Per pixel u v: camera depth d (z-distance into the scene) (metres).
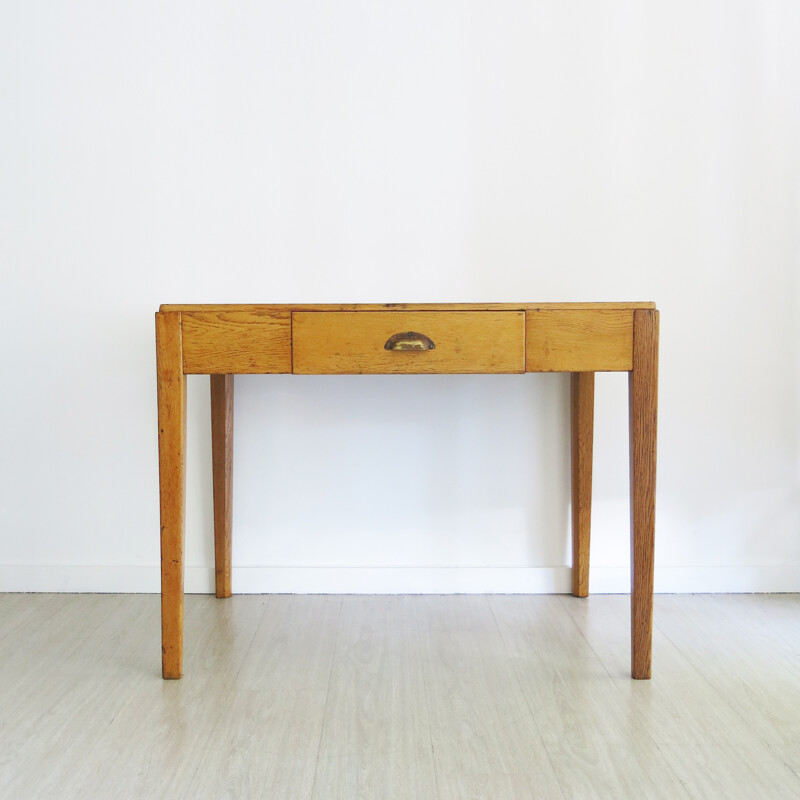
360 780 1.11
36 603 1.90
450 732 1.25
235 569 1.98
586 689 1.41
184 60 1.91
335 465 1.98
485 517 1.99
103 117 1.92
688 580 1.98
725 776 1.12
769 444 1.97
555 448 1.98
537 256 1.94
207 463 1.97
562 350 1.43
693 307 1.95
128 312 1.95
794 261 1.94
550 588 1.98
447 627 1.73
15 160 1.92
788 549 1.99
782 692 1.40
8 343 1.95
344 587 1.98
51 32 1.91
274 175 1.93
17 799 1.07
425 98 1.92
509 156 1.93
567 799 1.07
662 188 1.93
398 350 1.42
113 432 1.97
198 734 1.25
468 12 1.91
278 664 1.52
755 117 1.92
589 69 1.92
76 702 1.36
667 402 1.96
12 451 1.98
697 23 1.91
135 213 1.93
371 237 1.94
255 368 1.43
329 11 1.91
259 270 1.94
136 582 1.98
